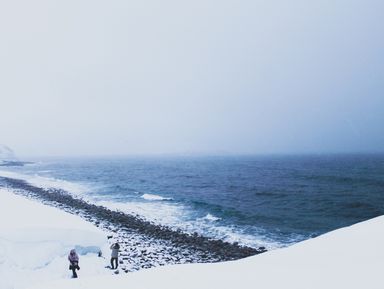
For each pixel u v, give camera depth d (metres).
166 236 28.58
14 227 18.30
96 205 45.97
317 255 12.32
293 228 34.31
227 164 188.88
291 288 8.82
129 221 34.28
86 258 18.67
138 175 111.75
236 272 10.77
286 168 135.75
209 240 28.02
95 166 179.88
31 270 16.14
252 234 31.25
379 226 14.91
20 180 86.69
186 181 88.31
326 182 77.50
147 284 9.94
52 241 18.09
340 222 37.62
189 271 11.16
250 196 58.09
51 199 50.25
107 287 9.83
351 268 9.95
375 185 69.19
